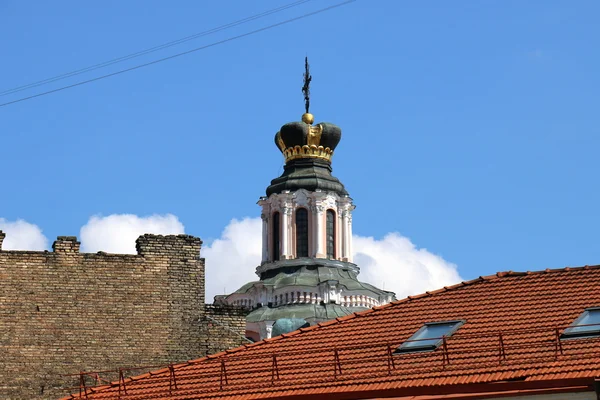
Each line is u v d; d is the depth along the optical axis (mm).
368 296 158000
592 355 57375
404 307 71625
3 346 88250
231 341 91688
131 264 91562
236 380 65250
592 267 71000
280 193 163125
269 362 67125
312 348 68312
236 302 157625
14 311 89062
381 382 59875
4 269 89562
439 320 68188
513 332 62594
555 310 65938
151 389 67000
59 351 88938
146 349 90250
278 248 162375
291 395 60781
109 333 90000
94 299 90438
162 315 91188
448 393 57594
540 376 56094
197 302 92000
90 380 88812
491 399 56531
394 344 65375
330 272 159750
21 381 87812
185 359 90688
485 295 70312
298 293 155500
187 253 92688
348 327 70500
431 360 61562
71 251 90875
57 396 87938
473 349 61469
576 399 54875
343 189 164750
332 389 60344
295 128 166500
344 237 163625
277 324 129250
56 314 89562
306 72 170750
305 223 162625
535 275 71750
